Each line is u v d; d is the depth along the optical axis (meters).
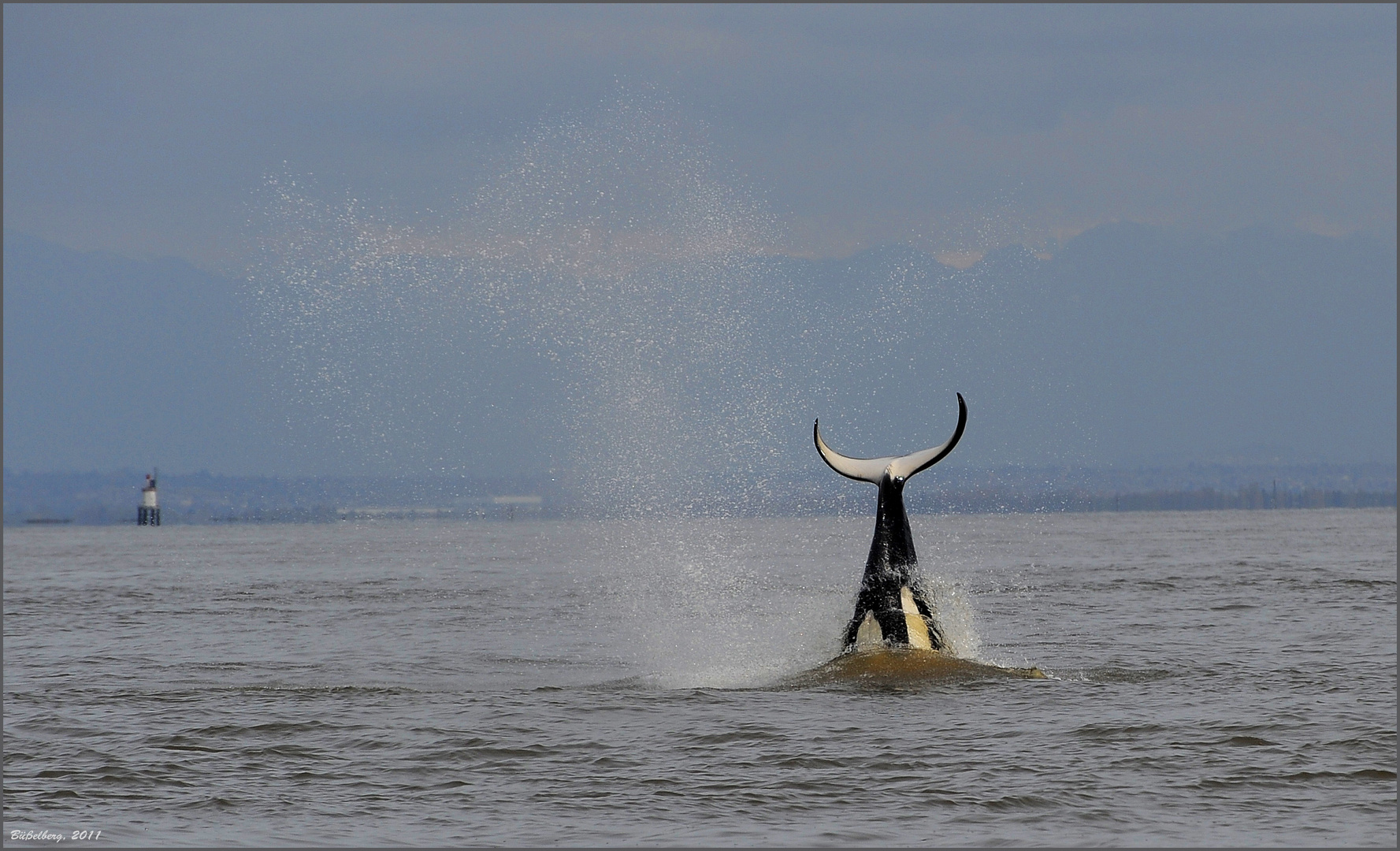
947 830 44.81
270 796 50.12
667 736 59.44
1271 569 187.62
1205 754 54.44
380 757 56.34
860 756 54.88
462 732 61.09
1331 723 60.06
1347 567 190.75
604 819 46.69
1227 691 69.62
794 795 49.28
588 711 66.06
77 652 97.88
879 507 76.44
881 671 72.31
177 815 47.69
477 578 194.50
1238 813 46.25
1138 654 86.62
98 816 47.56
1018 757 54.25
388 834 45.16
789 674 76.44
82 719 65.81
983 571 187.88
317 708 68.25
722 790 50.09
